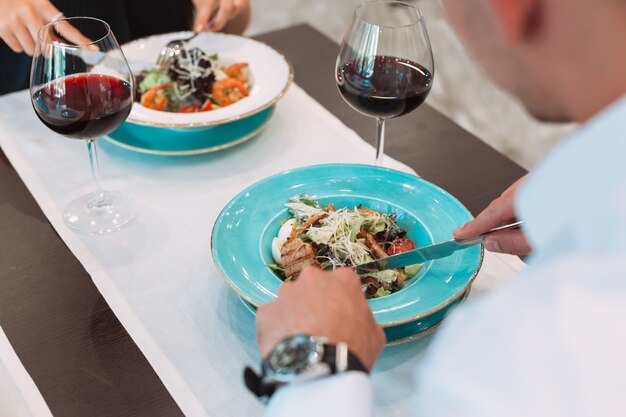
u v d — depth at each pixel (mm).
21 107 1437
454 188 1196
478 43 530
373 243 1017
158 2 1894
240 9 1720
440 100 3195
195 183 1222
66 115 1036
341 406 568
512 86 541
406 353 892
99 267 1024
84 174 1240
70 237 1082
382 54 1062
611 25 437
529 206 476
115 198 1173
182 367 868
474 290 991
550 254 465
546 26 464
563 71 480
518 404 403
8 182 1210
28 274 1014
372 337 695
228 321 937
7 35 1507
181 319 940
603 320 400
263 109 1309
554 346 401
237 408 815
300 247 943
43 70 1035
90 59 1050
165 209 1155
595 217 423
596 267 411
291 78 1396
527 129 3088
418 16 1086
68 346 897
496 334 425
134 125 1321
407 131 1357
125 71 1096
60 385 842
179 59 1436
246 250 987
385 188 1104
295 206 1049
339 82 1120
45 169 1247
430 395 444
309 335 614
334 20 3742
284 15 3689
